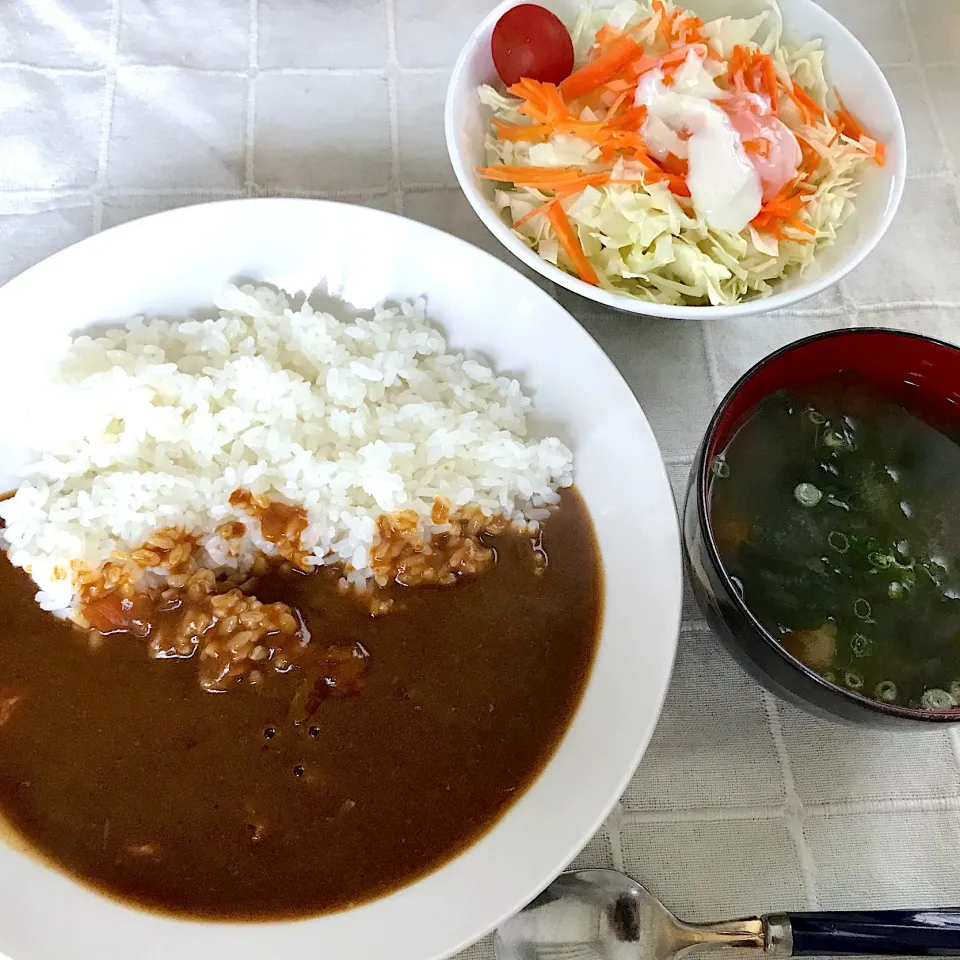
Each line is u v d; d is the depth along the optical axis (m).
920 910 0.27
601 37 0.36
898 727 0.26
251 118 0.39
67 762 0.28
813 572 0.29
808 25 0.37
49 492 0.31
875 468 0.30
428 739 0.29
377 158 0.39
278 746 0.29
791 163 0.34
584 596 0.31
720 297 0.33
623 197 0.34
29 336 0.31
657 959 0.27
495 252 0.37
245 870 0.27
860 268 0.38
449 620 0.31
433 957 0.24
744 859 0.29
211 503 0.31
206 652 0.29
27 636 0.30
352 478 0.32
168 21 0.40
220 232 0.32
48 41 0.39
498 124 0.36
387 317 0.33
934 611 0.29
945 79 0.42
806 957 0.28
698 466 0.28
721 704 0.31
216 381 0.32
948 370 0.30
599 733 0.28
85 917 0.26
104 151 0.38
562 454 0.32
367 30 0.41
